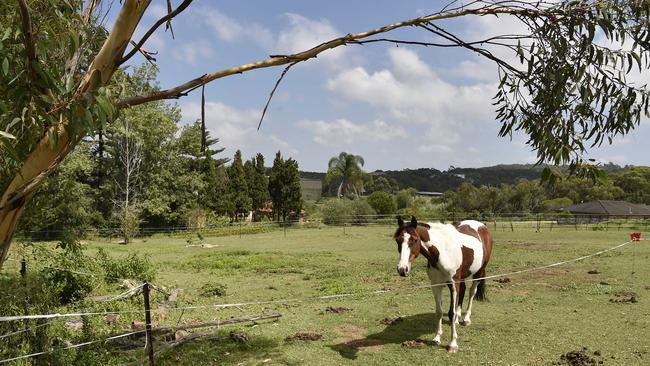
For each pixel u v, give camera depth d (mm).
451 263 6051
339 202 44062
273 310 8422
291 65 3254
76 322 6938
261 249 22078
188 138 39562
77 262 9211
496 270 12828
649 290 9375
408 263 5730
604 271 11969
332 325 7215
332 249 21312
